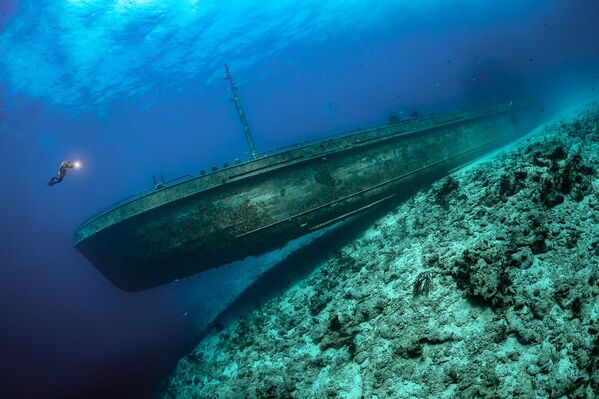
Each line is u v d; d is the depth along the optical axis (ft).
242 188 33.96
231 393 28.30
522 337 17.12
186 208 33.17
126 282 39.04
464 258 22.65
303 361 26.35
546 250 20.80
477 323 19.31
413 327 21.65
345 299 29.68
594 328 15.67
